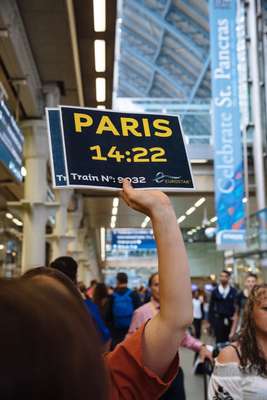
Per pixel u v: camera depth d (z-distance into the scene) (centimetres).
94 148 179
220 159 1866
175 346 132
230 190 1856
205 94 3500
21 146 838
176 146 186
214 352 488
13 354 52
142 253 4975
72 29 823
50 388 53
